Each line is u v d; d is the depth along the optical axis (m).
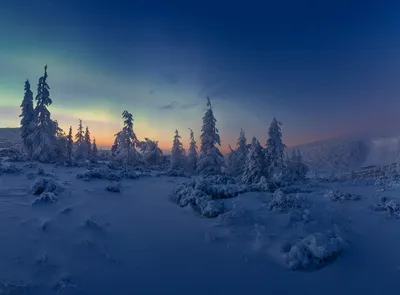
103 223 12.06
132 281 8.24
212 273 8.95
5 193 15.35
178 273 8.84
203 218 13.83
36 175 21.70
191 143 48.28
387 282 8.73
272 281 8.67
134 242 10.71
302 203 16.59
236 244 11.03
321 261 9.84
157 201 16.78
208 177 27.73
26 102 35.62
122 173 25.62
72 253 9.41
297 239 11.24
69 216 12.41
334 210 15.63
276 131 36.22
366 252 10.64
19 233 10.34
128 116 41.28
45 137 34.47
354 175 61.09
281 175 34.03
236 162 43.38
